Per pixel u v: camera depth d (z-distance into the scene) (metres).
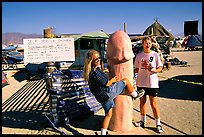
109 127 4.99
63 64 16.89
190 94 8.09
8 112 6.95
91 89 4.41
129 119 4.93
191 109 6.40
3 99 9.55
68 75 6.38
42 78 15.37
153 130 4.99
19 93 10.63
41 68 17.05
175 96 7.93
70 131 5.11
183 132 4.85
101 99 4.36
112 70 4.88
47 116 6.08
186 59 24.25
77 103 6.11
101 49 19.03
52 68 5.91
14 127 5.52
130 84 4.55
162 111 6.33
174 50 44.12
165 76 12.85
